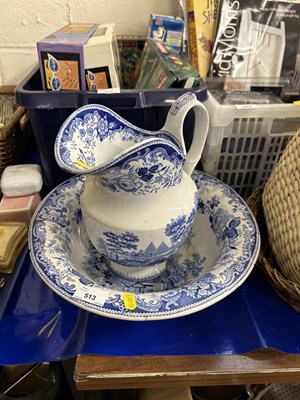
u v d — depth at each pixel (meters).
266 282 0.48
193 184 0.44
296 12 0.60
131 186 0.37
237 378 0.39
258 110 0.52
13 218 0.55
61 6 0.70
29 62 0.76
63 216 0.50
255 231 0.45
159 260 0.43
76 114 0.39
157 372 0.38
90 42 0.48
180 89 0.48
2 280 0.48
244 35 0.61
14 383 0.58
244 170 0.60
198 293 0.37
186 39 0.64
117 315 0.35
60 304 0.45
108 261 0.50
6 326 0.43
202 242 0.52
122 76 0.70
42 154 0.56
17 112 0.66
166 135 0.43
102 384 0.38
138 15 0.72
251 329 0.42
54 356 0.40
